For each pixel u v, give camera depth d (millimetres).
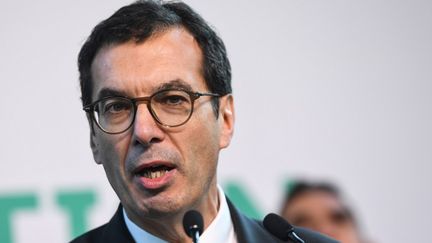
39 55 10492
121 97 5449
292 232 5977
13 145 10242
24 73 10406
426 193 11531
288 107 11258
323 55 11484
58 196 10266
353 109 11477
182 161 5477
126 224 5855
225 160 10945
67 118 10461
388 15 11758
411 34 11781
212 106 5723
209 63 5793
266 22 11367
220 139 5945
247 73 11180
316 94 11367
